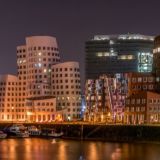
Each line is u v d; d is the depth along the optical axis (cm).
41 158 19988
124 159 19488
